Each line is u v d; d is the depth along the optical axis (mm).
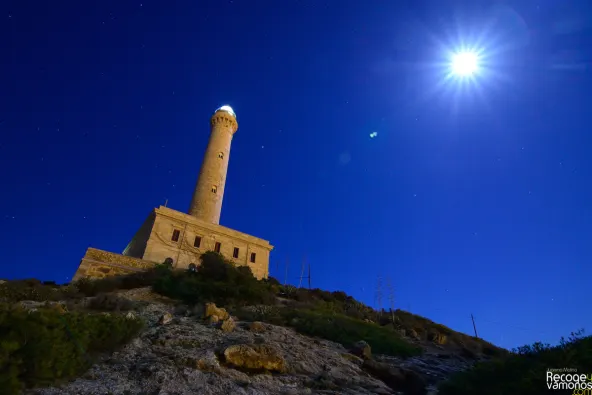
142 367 9375
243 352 11117
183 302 22984
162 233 40031
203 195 50875
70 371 8164
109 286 24922
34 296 19719
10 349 7188
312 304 30391
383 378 13320
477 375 11297
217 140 57875
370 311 37000
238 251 45094
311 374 11797
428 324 36312
